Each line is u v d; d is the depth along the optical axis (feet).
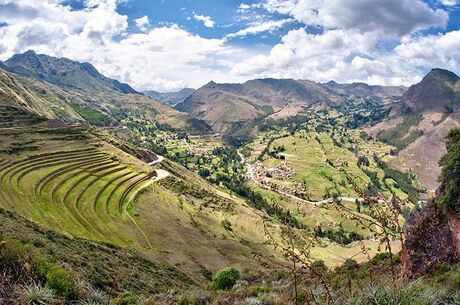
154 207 364.58
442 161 94.79
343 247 346.95
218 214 422.41
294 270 20.47
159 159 596.29
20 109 506.48
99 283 84.28
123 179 401.08
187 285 179.42
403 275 24.63
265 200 629.92
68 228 258.37
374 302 23.06
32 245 106.11
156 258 248.11
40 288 38.47
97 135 526.57
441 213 84.33
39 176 328.70
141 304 67.51
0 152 363.76
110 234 277.03
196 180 613.52
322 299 26.78
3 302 34.37
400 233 19.52
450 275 63.62
